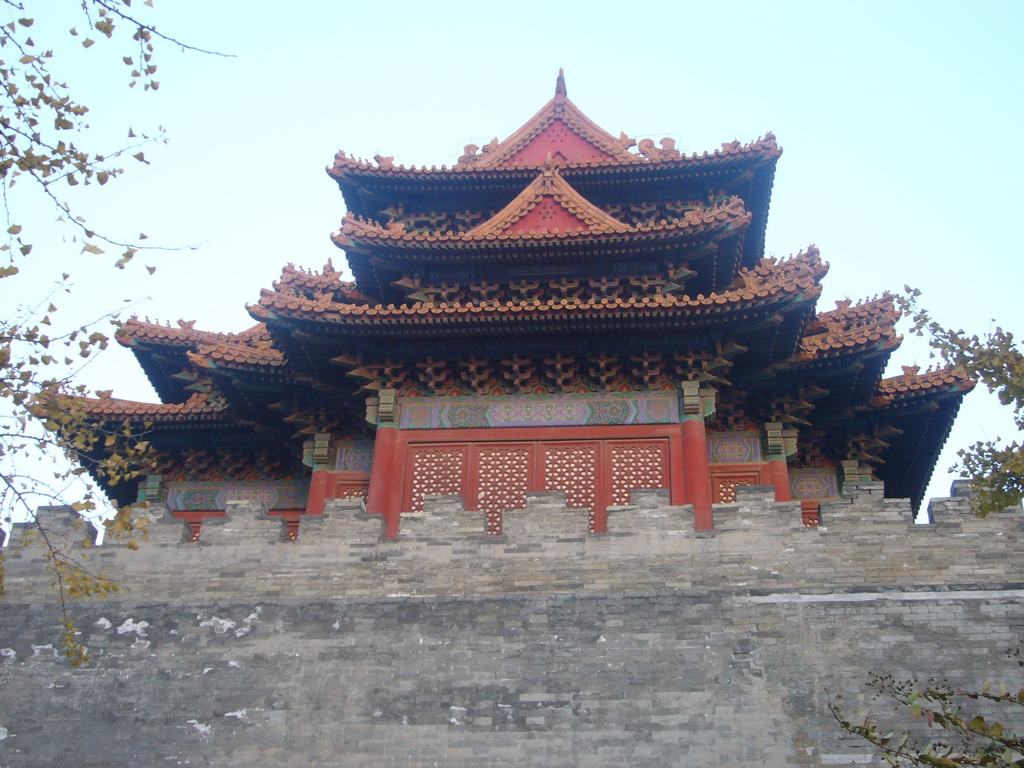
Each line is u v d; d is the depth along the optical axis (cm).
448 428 3312
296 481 3894
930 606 2506
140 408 3869
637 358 3319
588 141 4656
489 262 3694
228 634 2642
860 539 2623
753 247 4650
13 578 2783
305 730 2492
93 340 1856
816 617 2522
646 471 3206
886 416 3741
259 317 3300
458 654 2550
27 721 2569
